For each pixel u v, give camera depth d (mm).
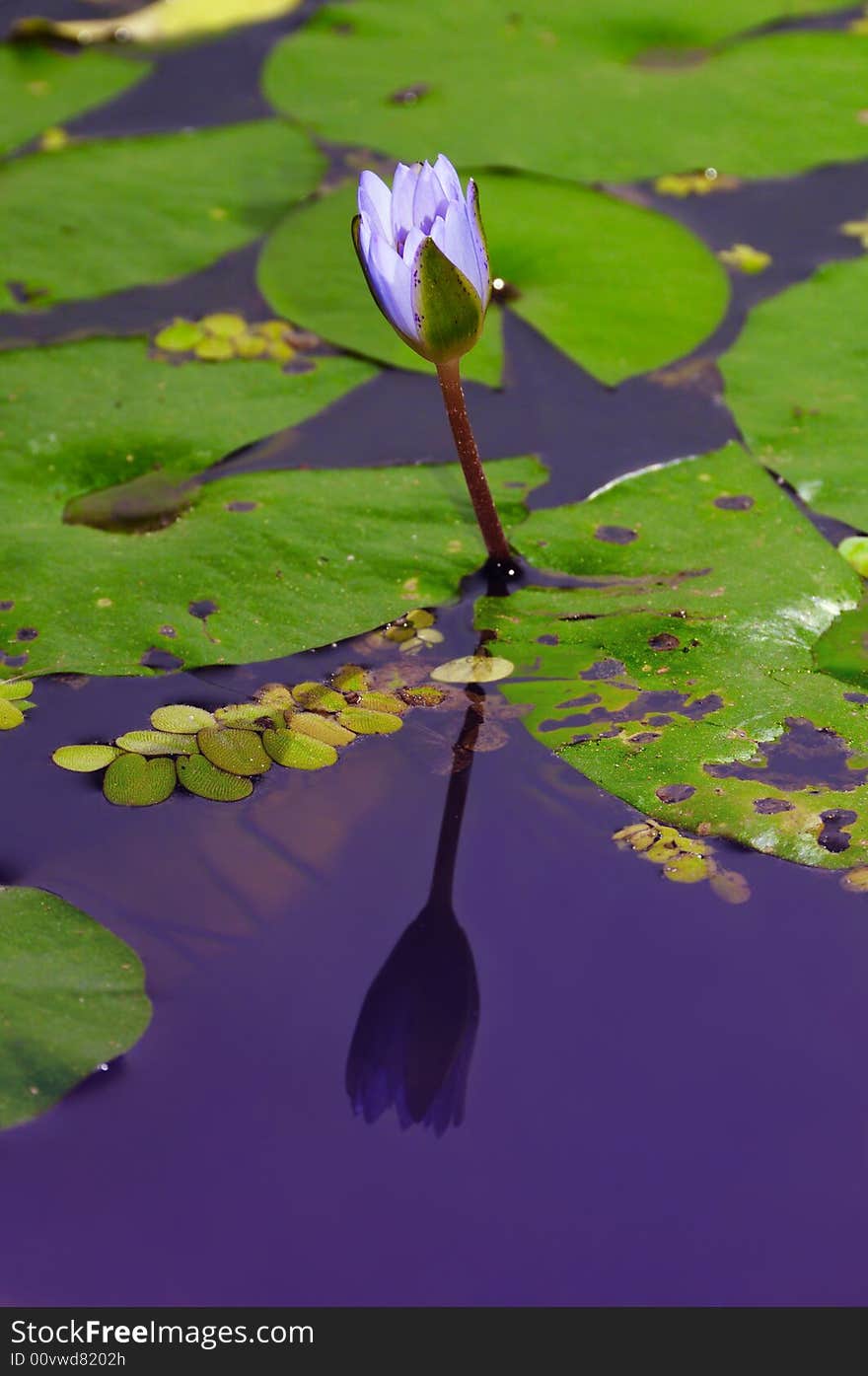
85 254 1961
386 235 1169
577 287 1838
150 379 1709
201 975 1016
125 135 2275
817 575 1372
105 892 1074
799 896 1048
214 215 2053
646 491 1507
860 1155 885
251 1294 832
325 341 1780
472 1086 937
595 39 2512
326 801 1151
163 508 1504
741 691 1243
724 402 1628
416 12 2627
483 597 1388
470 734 1214
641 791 1144
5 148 2242
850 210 2023
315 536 1452
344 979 1012
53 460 1567
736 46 2453
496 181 2078
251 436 1609
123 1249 857
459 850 1104
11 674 1288
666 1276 831
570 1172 889
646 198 2062
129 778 1171
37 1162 898
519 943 1030
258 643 1326
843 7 2590
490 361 1730
